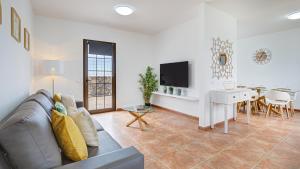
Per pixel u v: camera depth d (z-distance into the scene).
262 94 5.17
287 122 3.75
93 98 4.59
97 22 4.27
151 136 2.88
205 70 3.29
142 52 5.39
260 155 2.21
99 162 0.98
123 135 2.92
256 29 5.00
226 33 3.70
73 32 4.19
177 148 2.42
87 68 4.41
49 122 1.19
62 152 1.21
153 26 4.60
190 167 1.93
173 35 4.69
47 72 3.49
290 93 4.43
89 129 1.56
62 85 4.11
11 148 0.85
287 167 1.93
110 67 4.82
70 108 2.01
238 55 6.38
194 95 4.10
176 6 3.29
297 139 2.75
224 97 3.11
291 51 5.07
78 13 3.66
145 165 1.97
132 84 5.21
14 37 1.72
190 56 4.17
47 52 3.90
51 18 3.92
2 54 1.36
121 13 3.38
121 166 0.98
